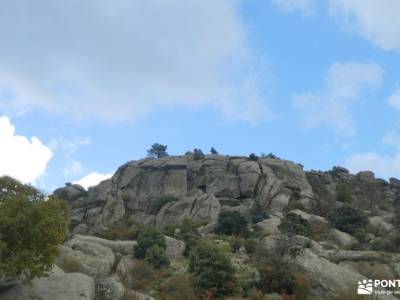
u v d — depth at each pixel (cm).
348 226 4919
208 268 3098
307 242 4000
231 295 2984
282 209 5822
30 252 2278
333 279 3122
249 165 6594
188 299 2947
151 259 3538
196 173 6788
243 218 4825
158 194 6575
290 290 3039
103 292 2689
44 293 2462
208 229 4938
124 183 6788
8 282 2489
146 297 2756
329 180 7044
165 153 8612
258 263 3391
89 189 7075
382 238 4575
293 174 6612
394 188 7294
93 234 5241
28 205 2392
